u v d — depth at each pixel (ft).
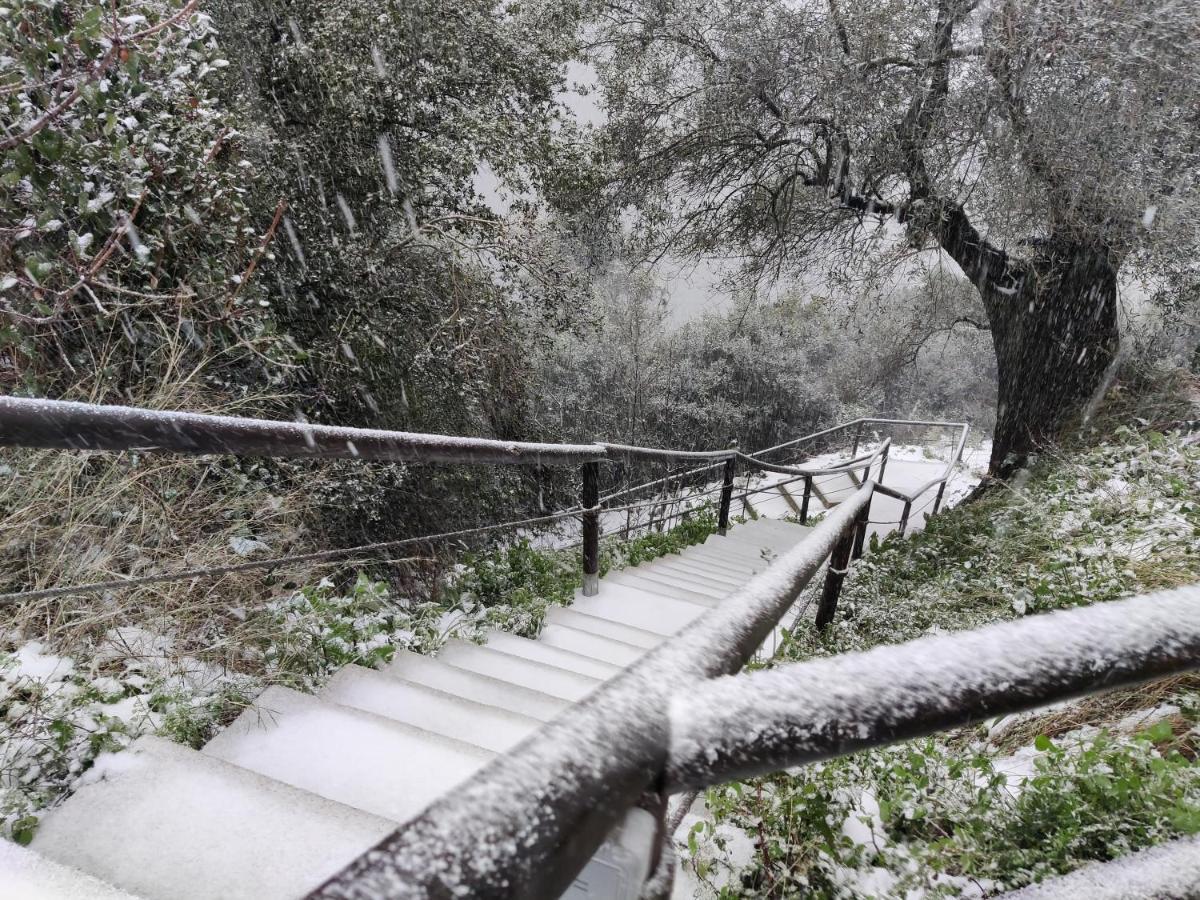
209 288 11.63
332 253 20.16
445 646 9.69
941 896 5.13
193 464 9.68
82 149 9.32
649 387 55.16
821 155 29.22
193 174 11.09
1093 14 19.36
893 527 32.07
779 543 25.17
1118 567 12.71
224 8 20.70
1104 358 25.29
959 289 36.06
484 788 1.10
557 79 25.64
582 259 33.24
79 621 6.68
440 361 22.08
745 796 5.86
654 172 30.83
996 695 1.47
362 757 5.87
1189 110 20.12
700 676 1.55
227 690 6.51
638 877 1.26
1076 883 2.02
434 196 24.07
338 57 20.62
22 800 4.62
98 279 9.77
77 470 7.87
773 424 59.82
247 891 4.10
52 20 8.89
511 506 27.96
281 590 9.75
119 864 4.22
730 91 27.12
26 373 9.25
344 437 6.27
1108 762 6.36
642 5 29.07
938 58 22.79
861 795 6.37
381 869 0.95
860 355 56.75
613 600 14.24
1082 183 20.54
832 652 12.16
